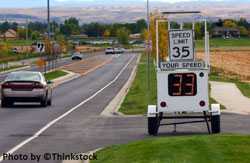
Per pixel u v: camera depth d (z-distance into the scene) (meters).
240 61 124.38
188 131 26.39
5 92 40.06
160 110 25.22
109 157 18.62
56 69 103.44
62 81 78.19
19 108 39.56
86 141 23.42
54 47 101.25
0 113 35.78
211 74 79.25
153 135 25.12
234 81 66.31
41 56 113.31
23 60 139.12
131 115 34.44
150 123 25.12
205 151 17.91
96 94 54.50
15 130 27.02
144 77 76.19
